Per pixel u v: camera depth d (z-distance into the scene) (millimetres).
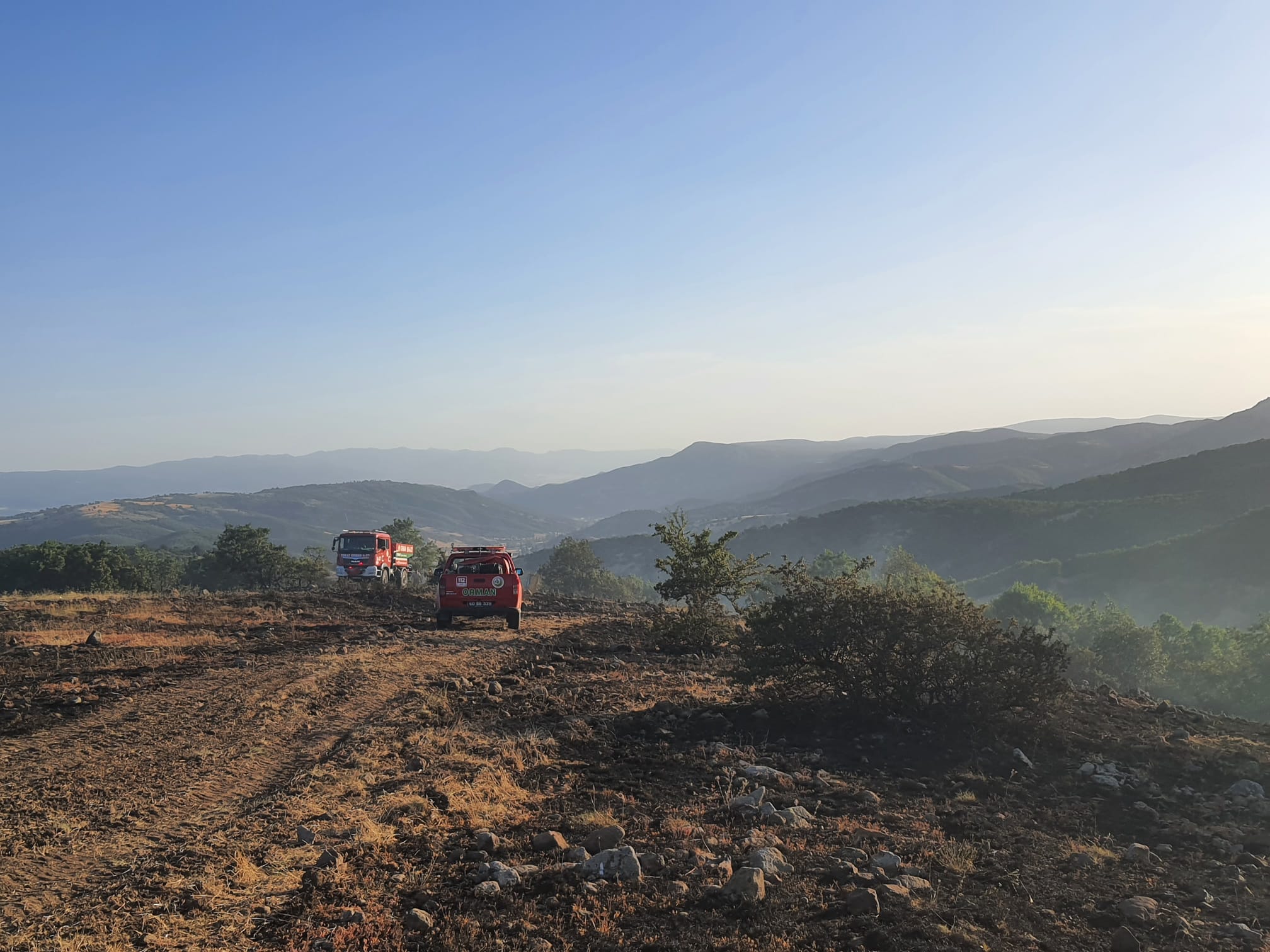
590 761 9758
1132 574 118625
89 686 12703
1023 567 134250
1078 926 5559
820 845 6957
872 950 5039
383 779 8805
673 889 5910
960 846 7039
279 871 6312
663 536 20828
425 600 28281
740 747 10422
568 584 83250
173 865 6312
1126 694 15883
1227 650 47750
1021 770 9836
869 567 12758
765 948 5039
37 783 8266
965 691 11047
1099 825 8031
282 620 22000
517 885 6102
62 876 6133
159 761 9164
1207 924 5637
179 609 22875
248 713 11305
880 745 10680
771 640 12047
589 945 5137
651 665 16859
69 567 56375
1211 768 10172
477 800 8102
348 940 5219
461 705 12547
